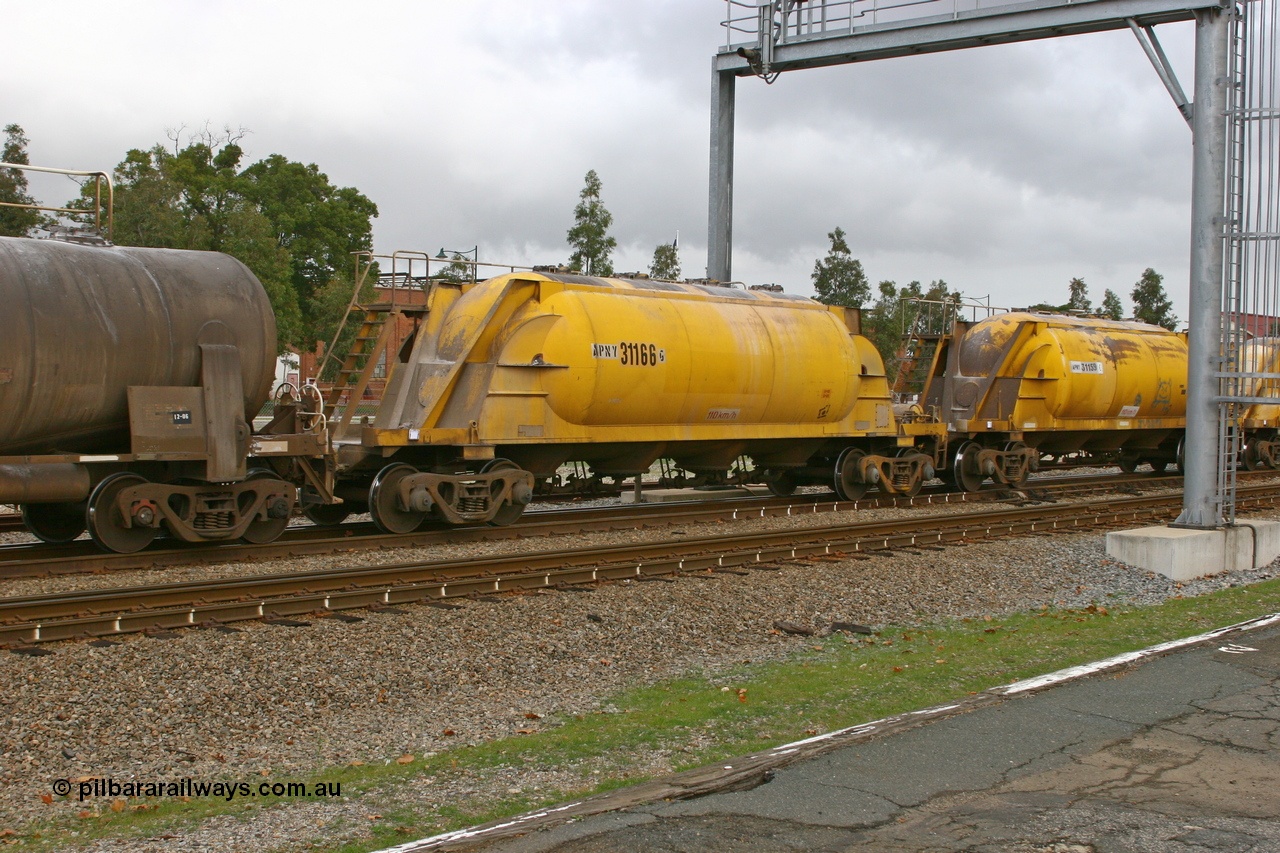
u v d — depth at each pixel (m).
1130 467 30.22
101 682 7.43
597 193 37.53
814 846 5.04
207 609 9.10
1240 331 14.34
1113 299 66.00
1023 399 23.80
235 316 12.66
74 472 11.54
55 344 11.20
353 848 5.18
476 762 6.49
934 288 54.12
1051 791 5.75
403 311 15.55
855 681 8.45
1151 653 8.88
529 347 15.35
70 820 5.63
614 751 6.70
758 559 13.04
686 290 18.30
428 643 8.78
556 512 17.58
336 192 61.12
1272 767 6.15
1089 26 17.52
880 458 20.80
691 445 18.39
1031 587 12.84
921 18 18.97
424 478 14.38
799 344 19.00
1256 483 26.03
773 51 20.50
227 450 12.43
